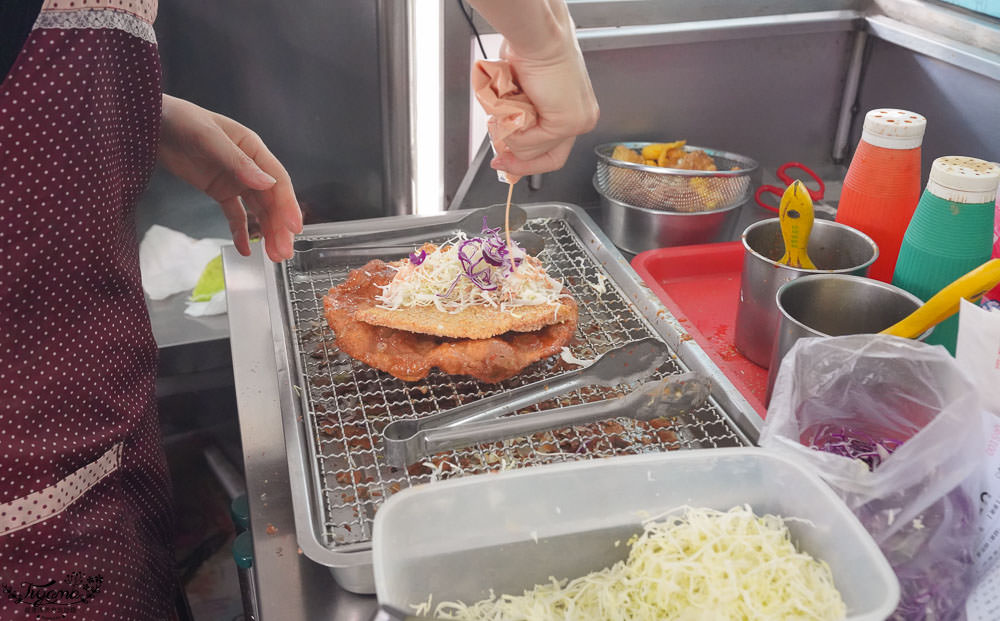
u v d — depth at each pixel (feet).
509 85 1.65
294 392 2.08
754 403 2.14
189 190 4.12
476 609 1.42
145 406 1.93
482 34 3.21
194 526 3.79
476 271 2.40
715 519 1.49
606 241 2.81
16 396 1.59
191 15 3.57
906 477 1.50
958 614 1.46
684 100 3.58
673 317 2.38
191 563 3.58
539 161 1.88
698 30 3.36
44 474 1.63
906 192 2.39
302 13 3.36
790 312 2.12
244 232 2.52
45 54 1.49
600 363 2.14
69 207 1.59
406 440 1.84
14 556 1.62
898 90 3.55
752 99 3.67
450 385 2.25
